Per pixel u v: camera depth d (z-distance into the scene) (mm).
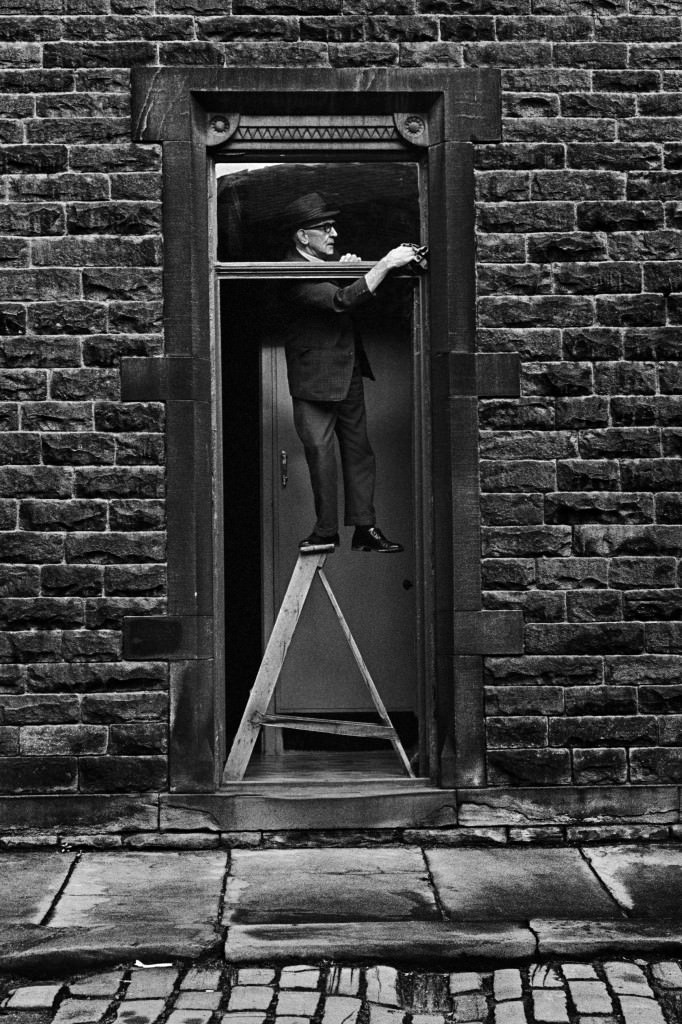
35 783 5938
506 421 6090
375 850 5902
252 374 6656
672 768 6039
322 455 6496
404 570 6684
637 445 6109
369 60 6160
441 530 6121
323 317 6484
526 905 5133
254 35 6148
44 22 6125
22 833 5914
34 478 6004
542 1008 4422
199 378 6094
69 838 5910
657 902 5160
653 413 6121
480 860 5738
